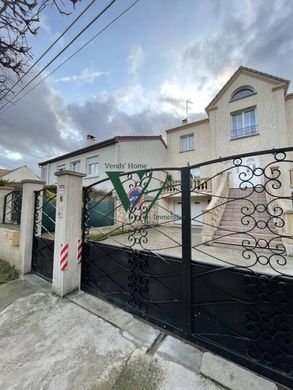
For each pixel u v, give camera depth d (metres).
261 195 7.77
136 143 11.01
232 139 10.02
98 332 2.16
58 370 1.69
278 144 8.77
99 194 8.05
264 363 1.62
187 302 2.04
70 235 3.12
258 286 1.70
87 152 12.08
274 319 1.61
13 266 4.21
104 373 1.65
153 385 1.53
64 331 2.20
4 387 1.54
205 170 11.20
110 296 2.84
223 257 5.09
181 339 2.04
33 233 4.12
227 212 7.49
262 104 9.27
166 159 12.91
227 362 1.73
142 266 2.52
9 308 2.75
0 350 1.95
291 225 5.13
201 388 1.49
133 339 2.04
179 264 2.17
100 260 3.05
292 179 8.15
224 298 1.86
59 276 3.05
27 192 4.11
